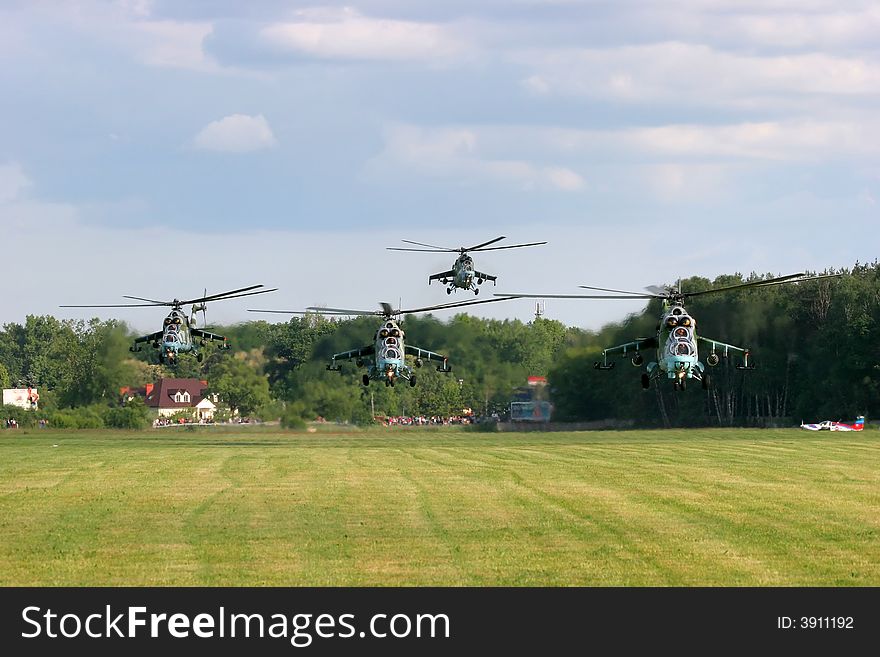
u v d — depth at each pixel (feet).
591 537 177.58
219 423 565.53
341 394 561.02
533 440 456.04
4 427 572.10
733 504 213.25
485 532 182.39
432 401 580.30
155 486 250.37
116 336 597.52
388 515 201.26
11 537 180.96
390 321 378.73
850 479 258.98
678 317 323.98
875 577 150.92
